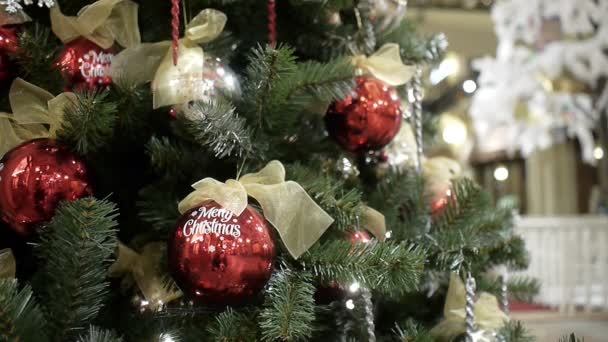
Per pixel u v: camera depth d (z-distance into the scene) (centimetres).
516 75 322
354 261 82
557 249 263
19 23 87
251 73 85
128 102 85
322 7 95
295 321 78
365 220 88
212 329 80
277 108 86
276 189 80
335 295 87
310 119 98
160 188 89
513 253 100
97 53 87
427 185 101
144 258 90
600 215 332
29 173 79
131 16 88
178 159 87
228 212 78
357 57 95
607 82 316
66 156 81
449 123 270
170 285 87
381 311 102
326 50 100
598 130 338
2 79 86
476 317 98
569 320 238
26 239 85
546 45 312
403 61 103
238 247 77
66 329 77
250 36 98
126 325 85
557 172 491
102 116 80
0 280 76
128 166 95
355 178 97
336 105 92
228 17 97
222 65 88
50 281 80
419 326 92
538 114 342
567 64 304
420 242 92
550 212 491
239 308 84
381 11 98
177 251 78
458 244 90
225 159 88
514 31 316
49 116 83
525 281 110
